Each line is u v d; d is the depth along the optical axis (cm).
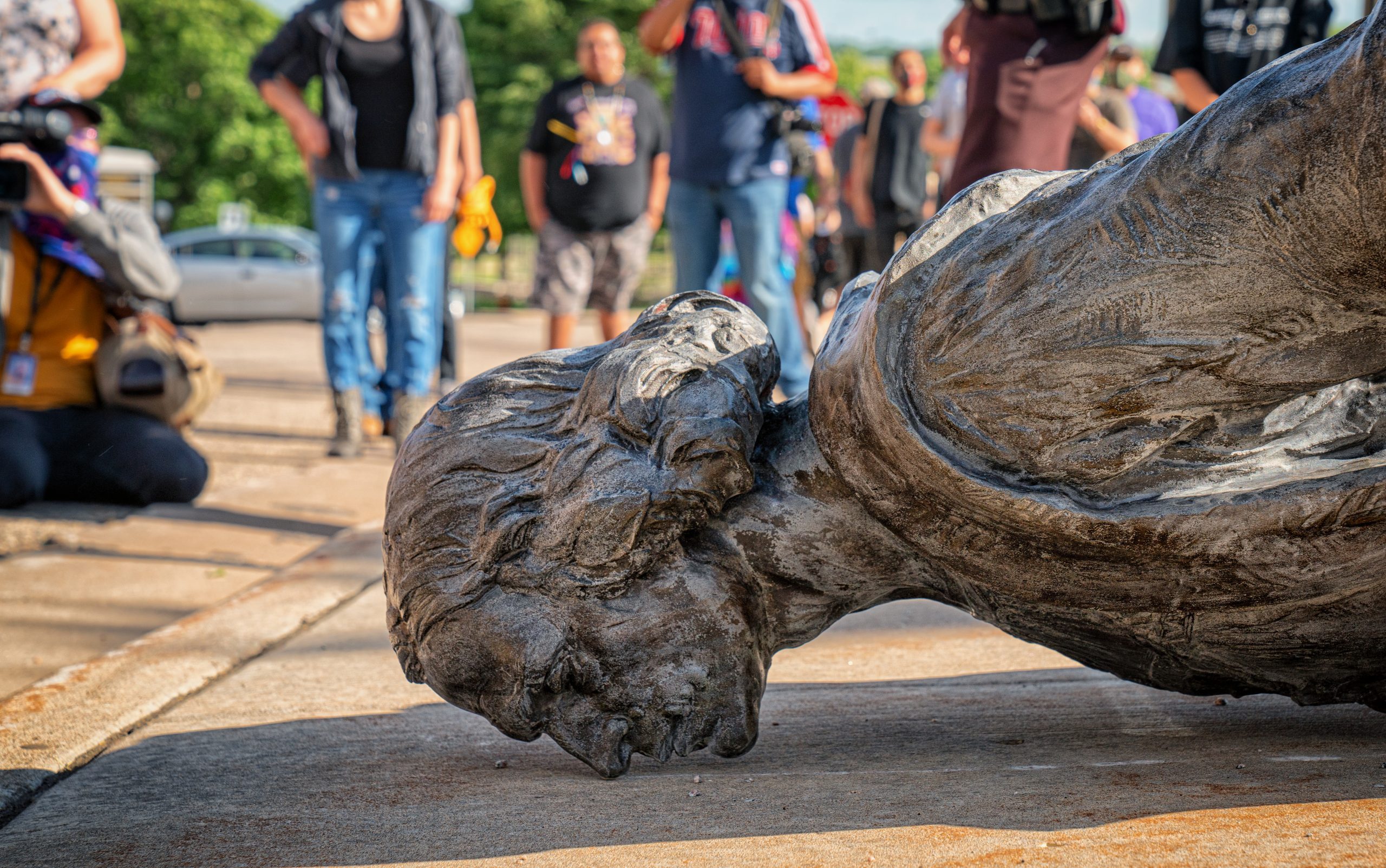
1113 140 511
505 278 3142
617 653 150
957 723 177
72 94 441
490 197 584
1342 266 117
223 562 346
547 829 140
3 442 426
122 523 405
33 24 442
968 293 132
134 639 264
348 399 557
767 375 155
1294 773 137
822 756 163
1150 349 125
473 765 170
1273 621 137
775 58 501
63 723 193
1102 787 138
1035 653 220
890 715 184
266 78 536
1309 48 119
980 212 139
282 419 721
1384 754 144
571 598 149
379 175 536
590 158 611
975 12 411
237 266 1856
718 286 585
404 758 174
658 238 2962
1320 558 128
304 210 4125
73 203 429
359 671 226
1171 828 121
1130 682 195
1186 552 131
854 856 122
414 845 138
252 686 217
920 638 238
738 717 153
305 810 152
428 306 553
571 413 150
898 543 151
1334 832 116
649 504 144
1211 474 132
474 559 150
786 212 607
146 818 152
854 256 917
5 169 415
